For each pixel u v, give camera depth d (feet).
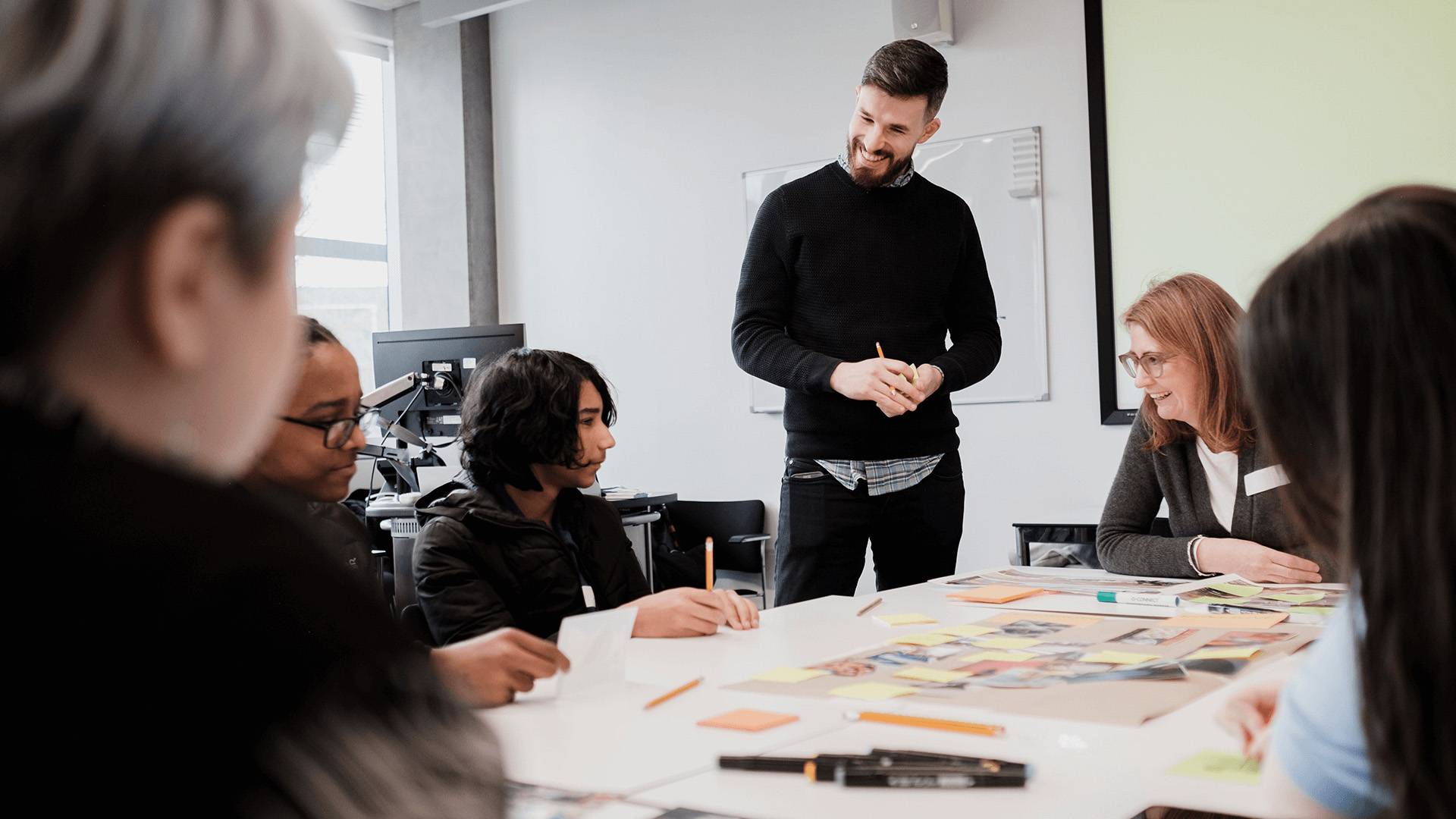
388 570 12.58
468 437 6.06
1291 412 2.02
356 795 0.80
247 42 0.87
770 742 3.15
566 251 17.66
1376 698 1.83
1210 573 6.30
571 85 17.54
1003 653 4.26
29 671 0.74
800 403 7.55
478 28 18.28
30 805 0.74
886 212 7.57
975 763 2.75
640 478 16.84
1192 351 6.57
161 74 0.82
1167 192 12.35
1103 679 3.72
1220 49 12.00
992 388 13.71
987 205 13.67
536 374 5.97
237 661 0.78
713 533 15.66
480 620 5.47
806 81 15.28
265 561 0.83
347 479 5.03
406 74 18.61
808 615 5.57
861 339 7.59
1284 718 2.11
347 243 18.65
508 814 0.93
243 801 0.77
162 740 0.76
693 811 2.58
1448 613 1.76
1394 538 1.81
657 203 16.69
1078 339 13.17
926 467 7.50
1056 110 13.25
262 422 0.99
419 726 0.87
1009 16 13.50
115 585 0.77
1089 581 6.50
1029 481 13.52
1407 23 11.03
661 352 16.67
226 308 0.91
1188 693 3.49
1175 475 6.97
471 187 18.10
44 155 0.80
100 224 0.82
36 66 0.79
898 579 7.73
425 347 12.13
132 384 0.88
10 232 0.80
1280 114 11.71
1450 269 1.85
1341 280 1.94
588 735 3.31
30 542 0.77
